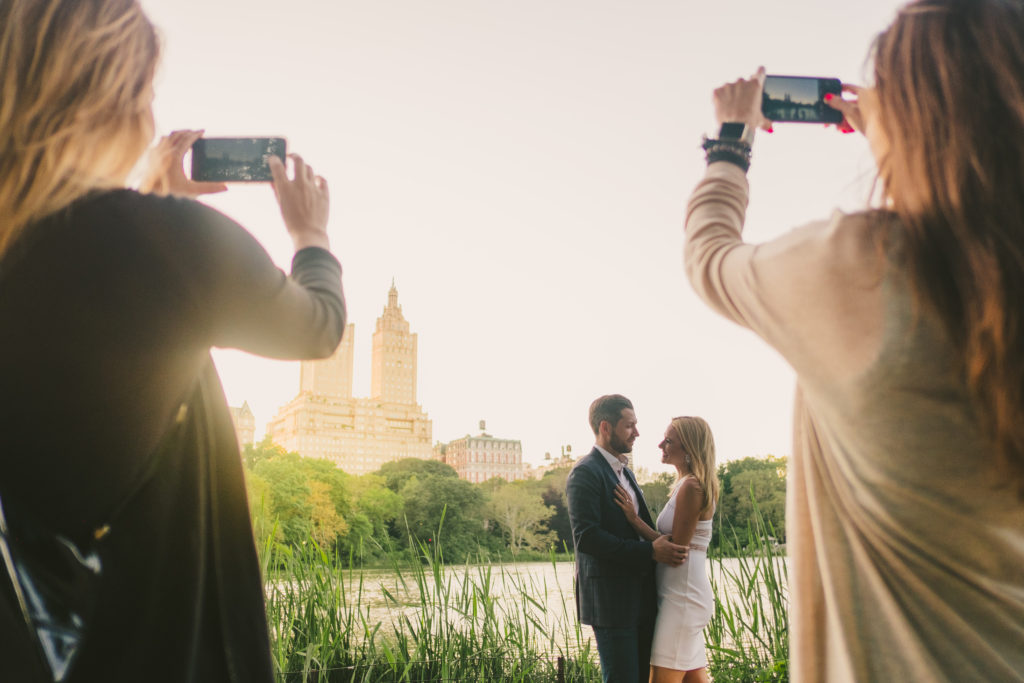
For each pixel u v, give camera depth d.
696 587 3.14
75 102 0.61
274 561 3.26
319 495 68.31
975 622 0.58
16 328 0.58
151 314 0.60
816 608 0.66
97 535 0.60
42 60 0.61
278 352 0.71
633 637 3.05
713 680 3.49
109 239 0.60
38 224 0.59
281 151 0.90
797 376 0.66
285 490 63.50
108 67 0.63
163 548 0.63
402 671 3.29
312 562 3.36
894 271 0.58
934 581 0.59
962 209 0.55
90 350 0.58
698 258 0.78
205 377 0.70
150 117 0.70
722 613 3.64
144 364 0.60
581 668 3.47
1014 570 0.57
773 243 0.68
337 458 157.25
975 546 0.57
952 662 0.57
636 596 3.09
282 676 3.02
